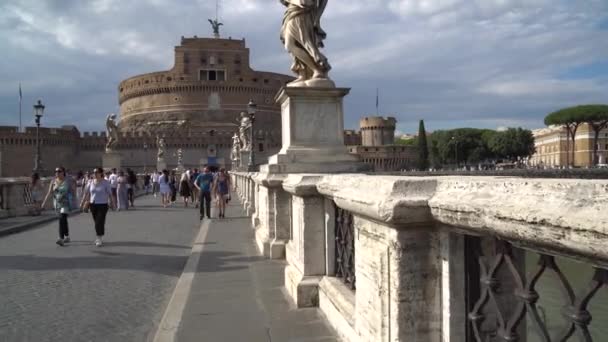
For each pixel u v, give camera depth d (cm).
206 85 10238
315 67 827
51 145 8312
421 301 256
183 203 2638
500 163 9894
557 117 7944
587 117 7506
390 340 269
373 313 300
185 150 9169
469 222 205
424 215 244
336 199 369
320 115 812
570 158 9275
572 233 148
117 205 2155
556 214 154
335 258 516
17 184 1830
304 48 825
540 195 170
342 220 478
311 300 521
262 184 842
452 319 244
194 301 594
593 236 139
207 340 455
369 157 9019
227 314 533
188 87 10200
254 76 10619
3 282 750
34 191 1873
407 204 240
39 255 996
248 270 758
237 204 2348
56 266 877
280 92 827
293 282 561
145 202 2761
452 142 10069
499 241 208
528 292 189
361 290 329
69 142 8819
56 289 704
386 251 270
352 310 386
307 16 824
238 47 10562
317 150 799
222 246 1028
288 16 831
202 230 1322
